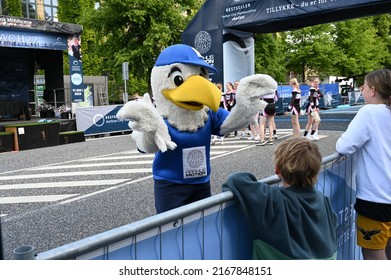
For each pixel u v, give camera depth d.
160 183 2.82
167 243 1.55
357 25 32.56
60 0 29.34
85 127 14.09
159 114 2.52
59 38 17.19
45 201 5.77
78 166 8.68
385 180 2.56
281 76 25.16
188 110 2.74
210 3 9.91
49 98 20.47
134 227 1.39
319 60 29.75
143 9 18.81
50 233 4.38
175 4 19.97
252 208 1.76
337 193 2.82
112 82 27.02
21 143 11.61
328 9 7.60
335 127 13.73
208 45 10.13
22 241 4.14
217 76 10.12
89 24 19.83
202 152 2.82
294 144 1.92
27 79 20.86
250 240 1.95
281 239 1.75
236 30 9.77
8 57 19.97
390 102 2.57
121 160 9.30
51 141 12.38
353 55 33.25
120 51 19.30
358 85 36.81
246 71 10.29
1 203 5.74
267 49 23.59
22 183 7.12
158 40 18.70
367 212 2.62
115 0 18.33
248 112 2.83
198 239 1.68
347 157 2.91
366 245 2.70
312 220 1.84
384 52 40.12
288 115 19.47
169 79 2.68
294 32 29.36
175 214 1.54
